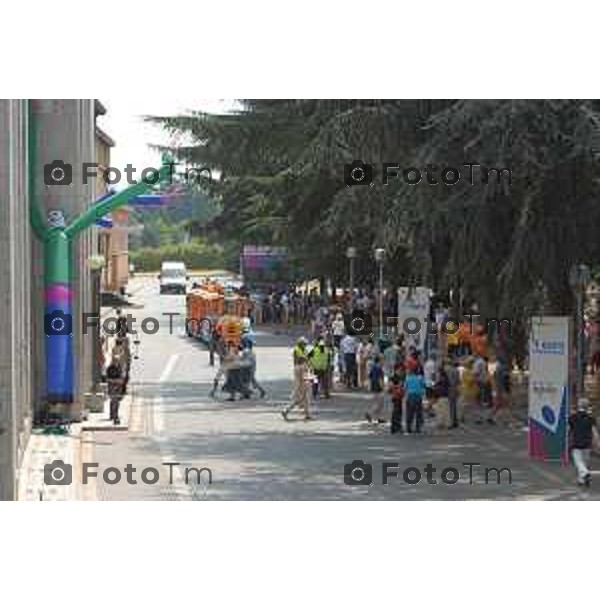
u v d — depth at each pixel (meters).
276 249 90.62
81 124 36.69
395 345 43.53
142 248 168.75
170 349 71.81
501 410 39.94
